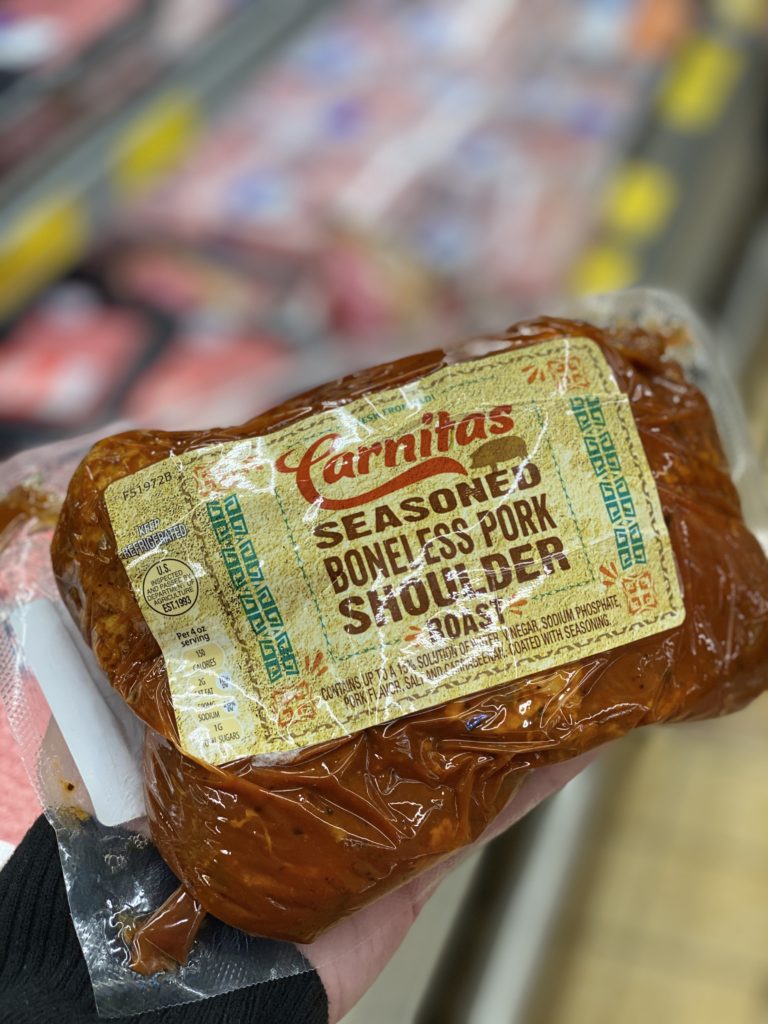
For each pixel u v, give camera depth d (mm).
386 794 927
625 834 2006
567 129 2285
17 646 1084
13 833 1066
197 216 2143
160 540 939
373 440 958
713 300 2145
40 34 2268
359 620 925
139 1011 956
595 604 944
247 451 963
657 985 1834
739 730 2102
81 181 2059
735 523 1027
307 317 2029
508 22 2514
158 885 995
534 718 929
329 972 1046
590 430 971
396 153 2244
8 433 1845
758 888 1939
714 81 2410
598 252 2096
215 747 918
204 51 2330
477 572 934
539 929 1562
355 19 2516
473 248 2084
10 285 1997
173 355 1960
